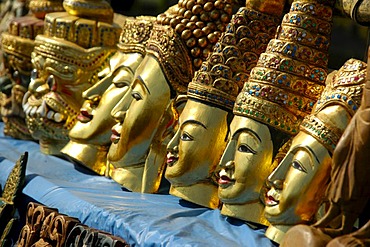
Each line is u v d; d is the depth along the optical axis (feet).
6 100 32.55
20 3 36.37
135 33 26.96
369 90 18.02
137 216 22.00
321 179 19.86
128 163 25.55
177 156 23.31
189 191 23.29
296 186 19.95
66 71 28.91
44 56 29.19
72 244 22.06
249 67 22.84
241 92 21.76
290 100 21.12
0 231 25.58
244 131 21.45
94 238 21.44
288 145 21.24
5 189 26.40
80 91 29.19
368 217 21.48
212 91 22.86
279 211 20.18
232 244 20.26
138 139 25.20
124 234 21.48
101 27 29.09
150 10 45.19
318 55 21.36
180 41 24.47
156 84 24.85
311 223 20.11
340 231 18.39
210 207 23.08
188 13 24.44
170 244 20.30
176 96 24.89
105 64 29.19
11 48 31.78
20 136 32.37
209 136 22.88
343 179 18.24
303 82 21.18
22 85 32.07
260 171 21.33
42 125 29.43
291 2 23.77
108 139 27.48
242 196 21.53
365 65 19.92
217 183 23.21
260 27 22.89
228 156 21.77
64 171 27.96
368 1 21.33
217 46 23.08
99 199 23.75
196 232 21.04
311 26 21.34
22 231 23.68
